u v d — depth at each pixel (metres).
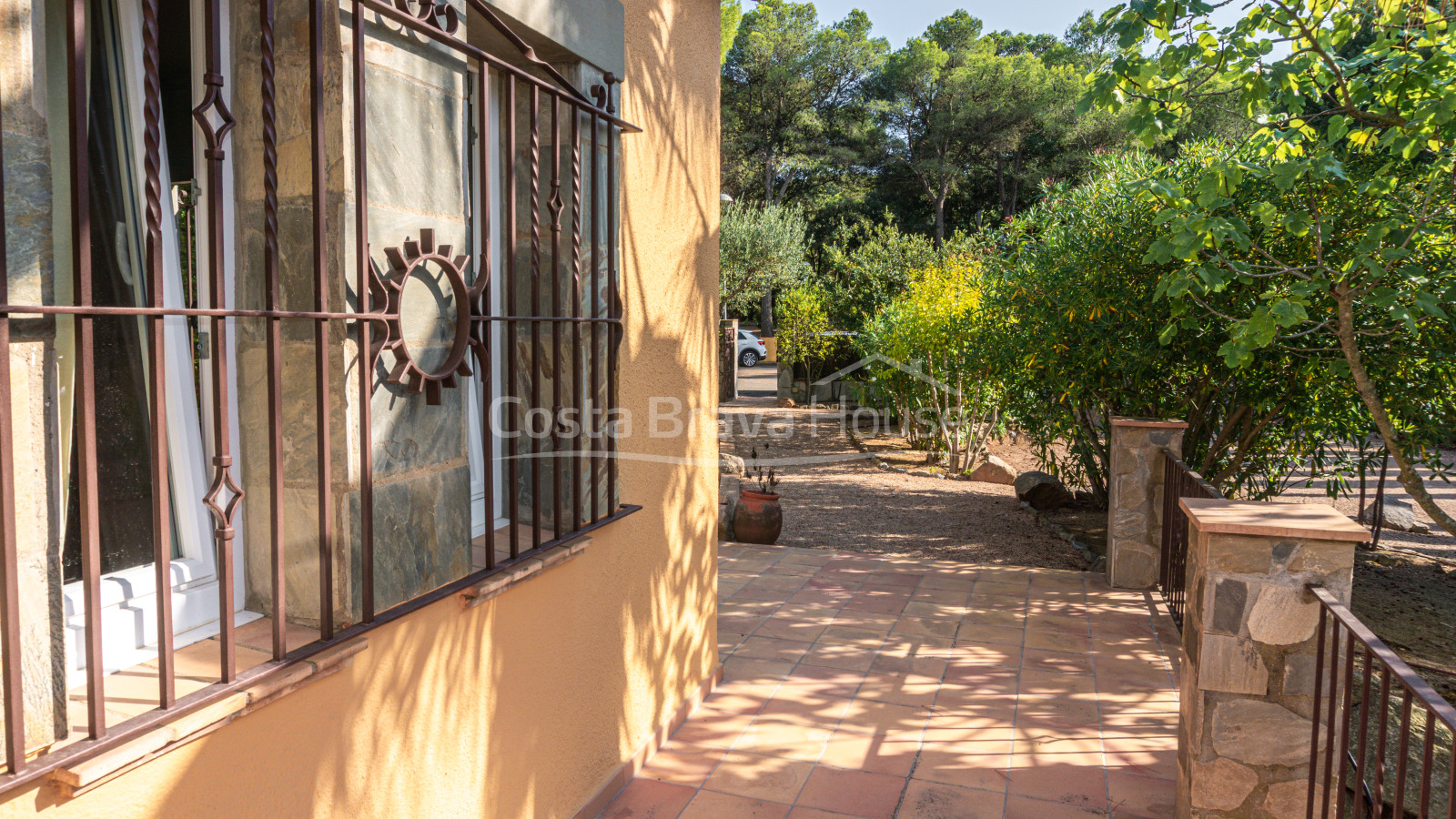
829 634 5.09
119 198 1.81
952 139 32.34
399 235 1.94
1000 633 5.12
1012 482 10.62
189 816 1.48
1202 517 2.74
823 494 9.97
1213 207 4.36
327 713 1.79
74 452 1.72
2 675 1.19
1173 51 4.20
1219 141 6.90
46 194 1.23
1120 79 4.42
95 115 1.77
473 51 2.06
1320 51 4.11
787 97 33.16
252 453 1.88
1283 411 6.61
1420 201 5.27
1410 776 3.15
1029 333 7.32
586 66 2.78
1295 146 4.83
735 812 3.12
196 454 1.86
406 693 2.04
